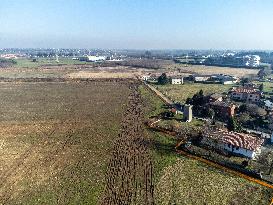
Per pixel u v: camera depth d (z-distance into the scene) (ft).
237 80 544.62
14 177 166.71
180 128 245.45
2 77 580.71
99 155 197.16
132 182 161.89
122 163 185.37
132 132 242.78
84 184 159.74
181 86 484.74
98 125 262.67
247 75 645.92
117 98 381.40
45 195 148.97
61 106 335.06
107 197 147.02
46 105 340.18
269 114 266.98
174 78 516.73
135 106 334.44
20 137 230.89
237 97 368.07
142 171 174.70
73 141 222.69
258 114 277.23
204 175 170.60
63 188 155.53
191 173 172.76
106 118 285.23
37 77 584.40
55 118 284.82
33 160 188.96
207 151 196.95
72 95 401.90
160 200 144.66
